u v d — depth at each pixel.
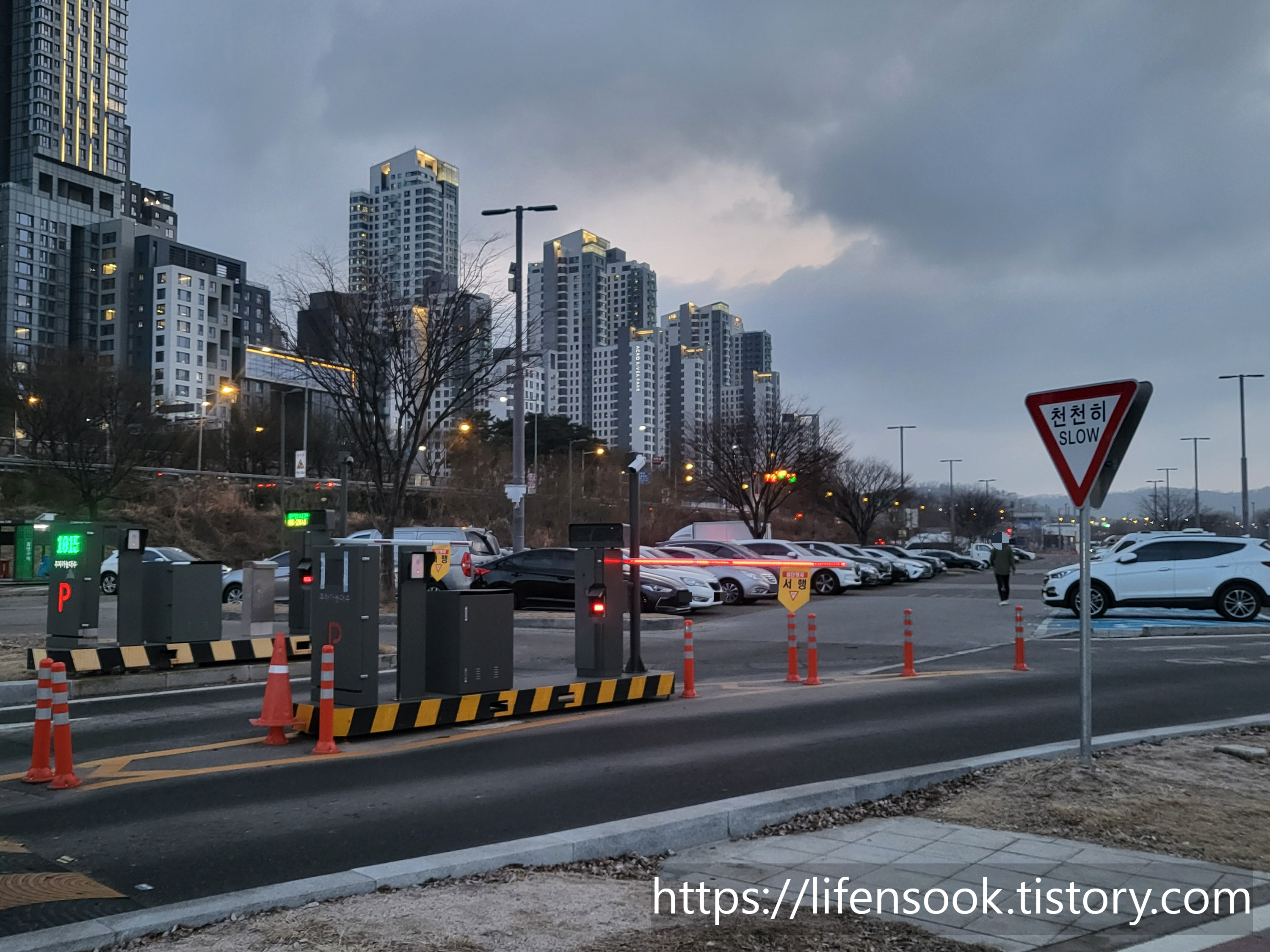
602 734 9.73
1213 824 6.27
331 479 58.06
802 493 62.66
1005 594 27.17
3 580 37.34
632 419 179.75
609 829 5.98
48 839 6.21
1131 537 24.62
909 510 93.81
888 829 6.34
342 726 9.39
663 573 24.47
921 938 4.54
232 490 49.84
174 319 128.25
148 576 14.57
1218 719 10.37
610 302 188.50
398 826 6.48
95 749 9.14
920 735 9.46
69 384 43.12
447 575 23.16
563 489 55.12
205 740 9.55
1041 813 6.52
